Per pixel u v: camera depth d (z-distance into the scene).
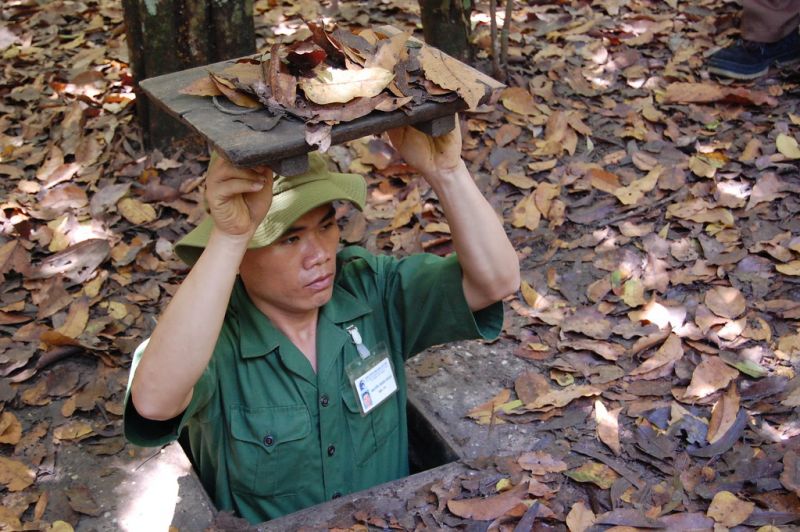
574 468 2.25
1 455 2.46
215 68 1.95
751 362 2.60
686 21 4.55
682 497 2.15
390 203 3.46
